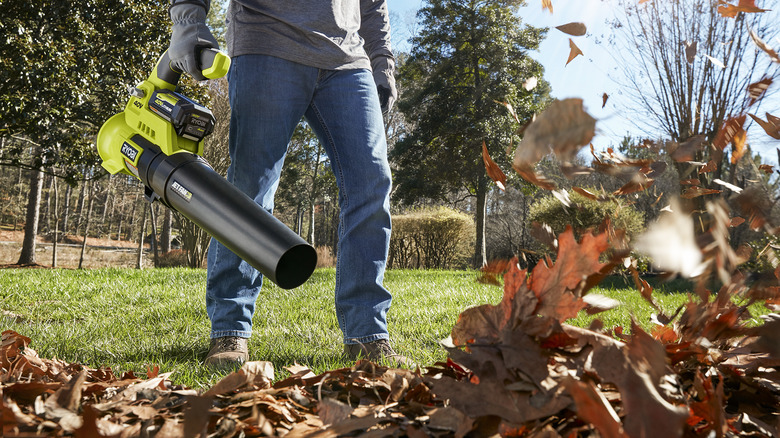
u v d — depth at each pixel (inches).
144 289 167.2
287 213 1047.0
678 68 217.3
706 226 20.6
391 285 186.4
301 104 61.7
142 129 39.2
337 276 61.6
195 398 20.1
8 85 306.7
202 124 37.3
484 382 20.4
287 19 59.9
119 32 369.4
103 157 42.3
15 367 31.6
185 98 38.0
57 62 313.3
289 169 810.8
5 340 40.8
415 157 649.0
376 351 57.1
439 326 85.0
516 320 21.4
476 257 624.4
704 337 24.7
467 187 669.9
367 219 60.3
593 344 19.2
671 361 24.3
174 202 36.2
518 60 623.5
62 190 1170.6
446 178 639.1
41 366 35.2
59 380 30.8
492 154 588.7
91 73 347.6
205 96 394.0
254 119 60.4
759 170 24.1
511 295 22.3
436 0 636.1
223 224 32.9
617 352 18.3
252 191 61.9
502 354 20.7
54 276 217.0
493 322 22.6
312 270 32.5
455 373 27.2
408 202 663.1
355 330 59.0
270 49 60.0
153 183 37.5
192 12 42.1
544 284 21.2
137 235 1333.7
